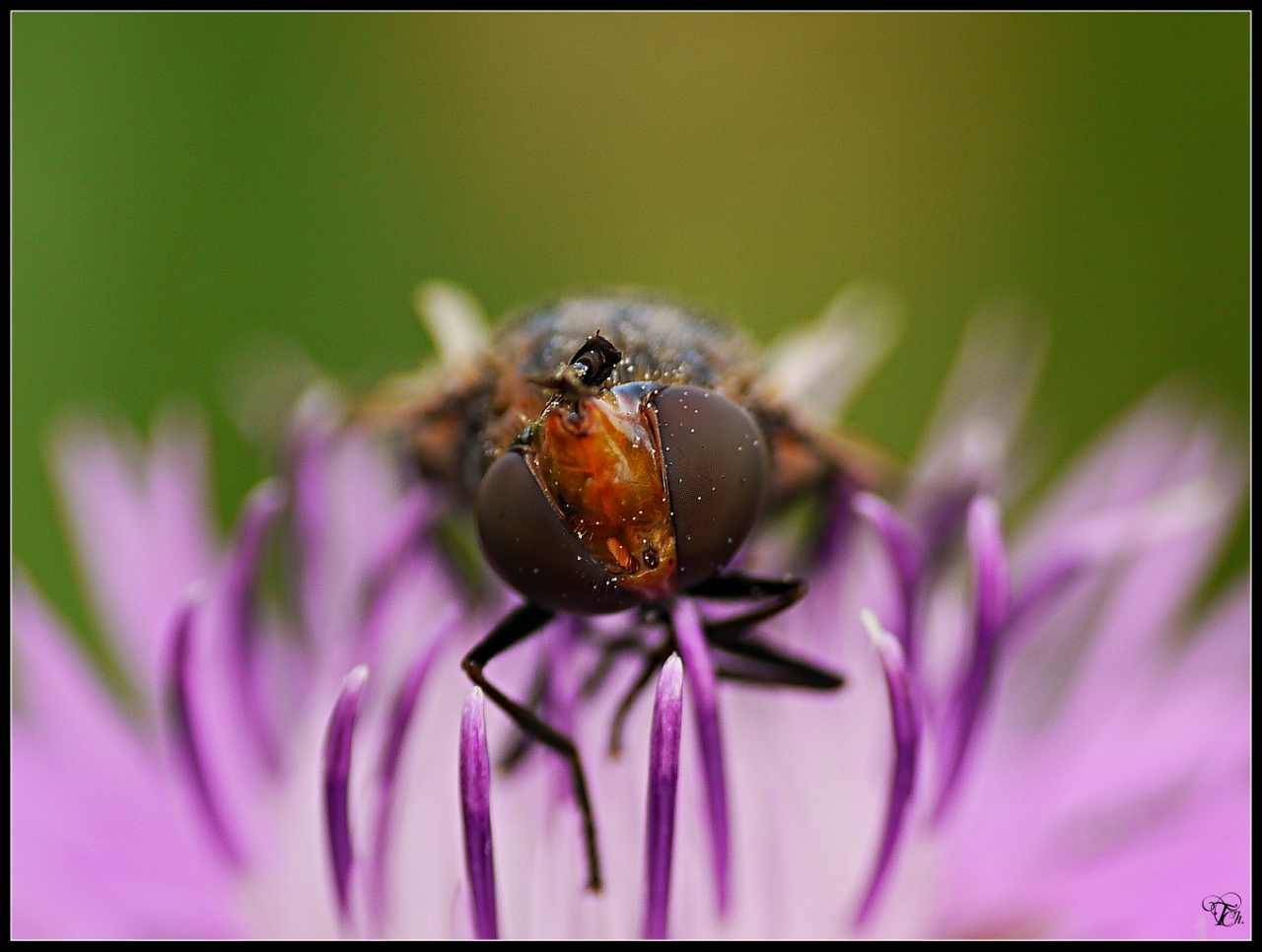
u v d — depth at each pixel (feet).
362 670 0.19
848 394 0.23
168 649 0.20
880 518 0.20
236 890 0.20
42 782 0.21
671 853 0.19
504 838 0.20
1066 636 0.22
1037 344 0.23
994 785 0.22
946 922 0.21
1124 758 0.22
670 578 0.17
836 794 0.20
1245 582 0.22
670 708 0.18
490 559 0.17
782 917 0.20
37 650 0.22
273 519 0.21
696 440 0.17
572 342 0.18
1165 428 0.23
